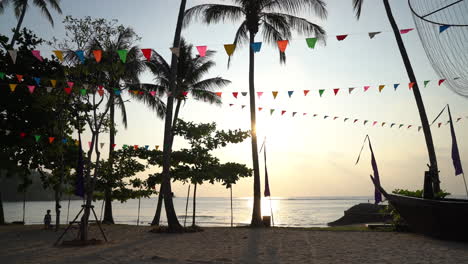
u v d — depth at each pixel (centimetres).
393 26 1975
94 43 1612
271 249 1168
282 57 2241
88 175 1452
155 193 2353
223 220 5259
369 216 3534
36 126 1991
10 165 2408
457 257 966
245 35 2234
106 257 1043
